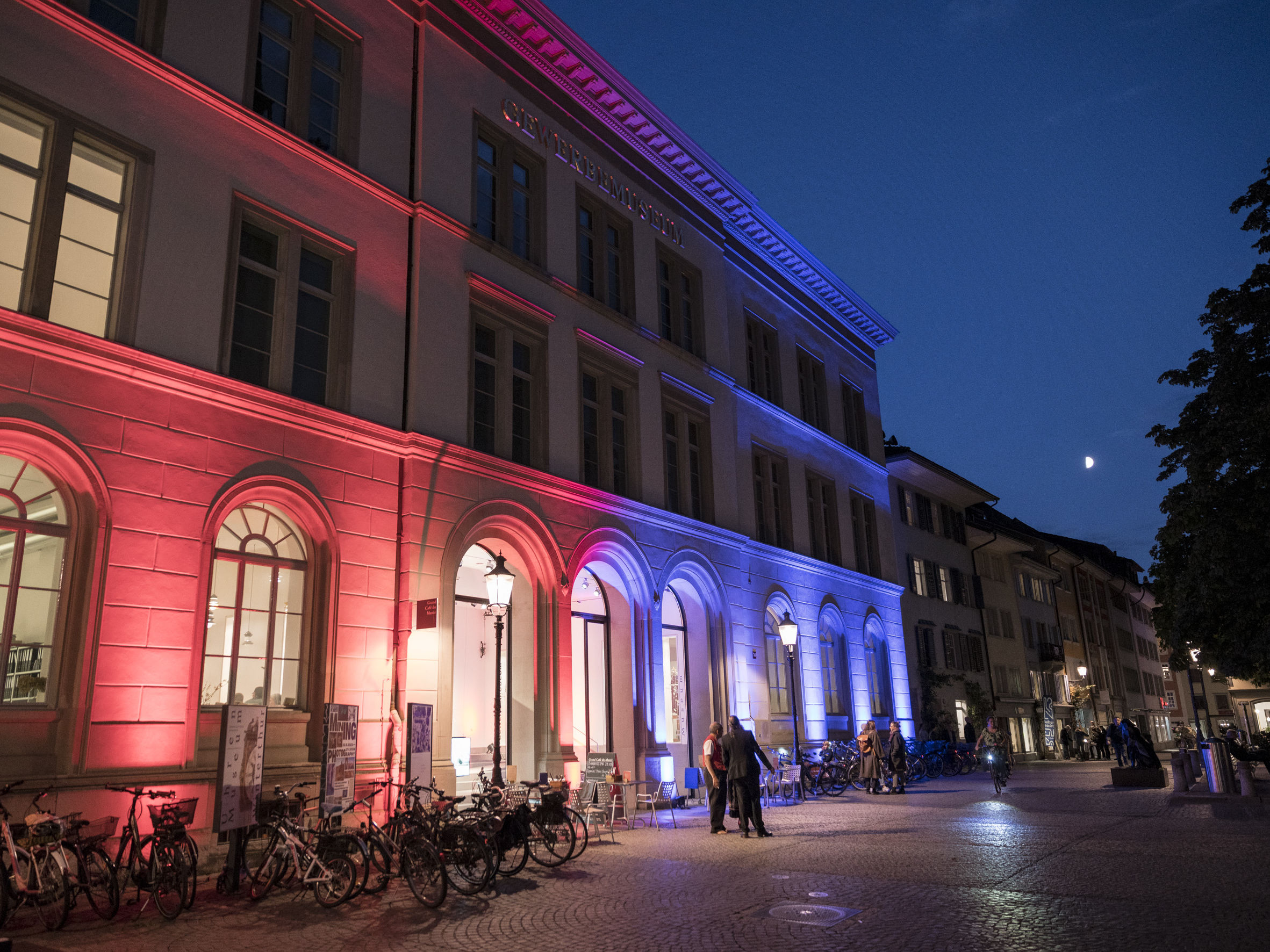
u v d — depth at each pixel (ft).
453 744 58.90
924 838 44.06
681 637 73.31
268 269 45.93
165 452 39.04
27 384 35.06
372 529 47.42
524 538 56.39
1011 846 40.55
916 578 122.62
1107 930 24.76
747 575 78.48
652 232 75.51
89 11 40.73
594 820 46.96
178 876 29.17
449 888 33.19
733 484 79.15
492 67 61.77
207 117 43.73
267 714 40.96
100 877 28.48
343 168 49.78
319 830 32.89
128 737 35.73
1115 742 92.68
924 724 112.78
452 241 55.42
